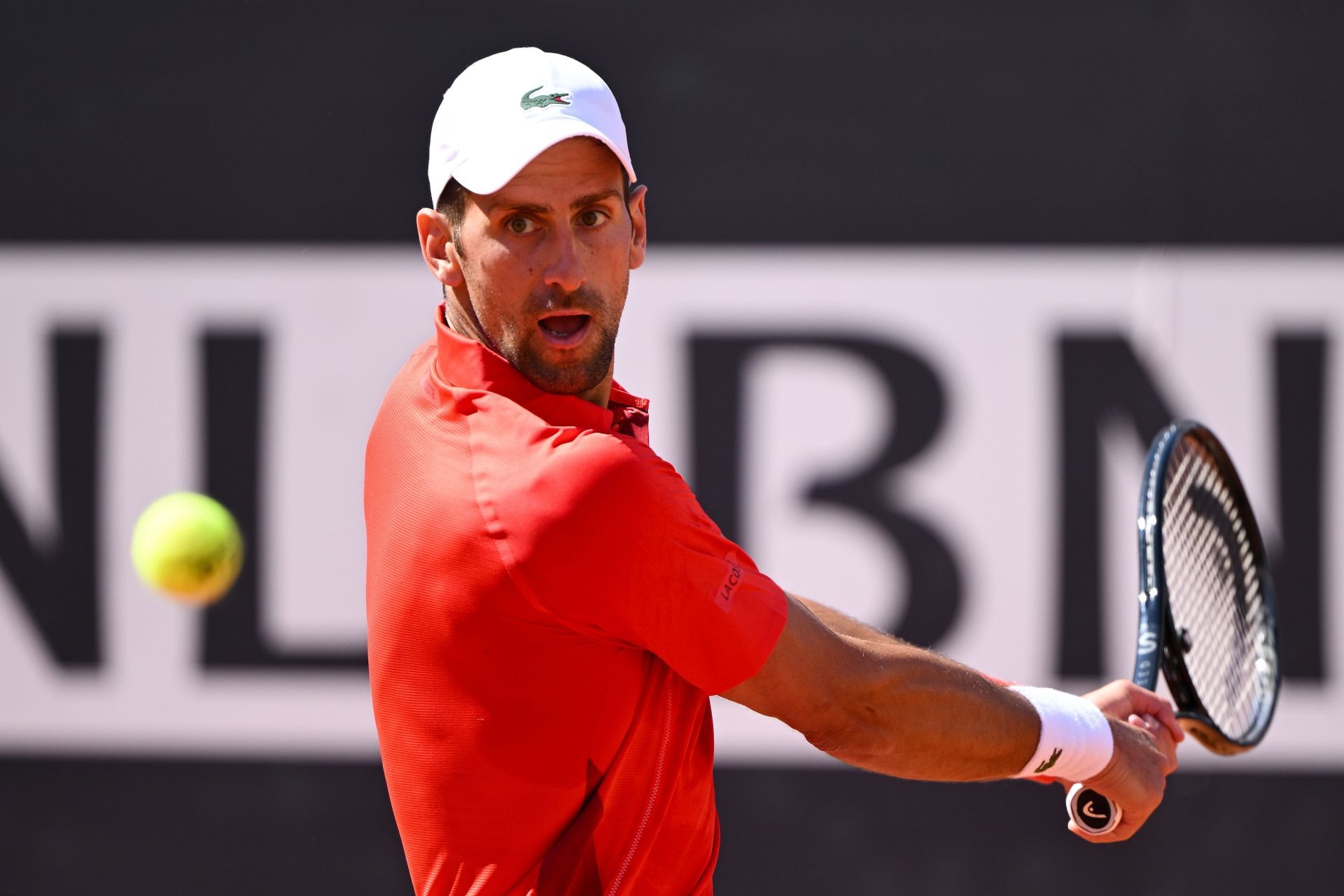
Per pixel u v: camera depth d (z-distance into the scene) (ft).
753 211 52.65
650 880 21.61
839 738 21.45
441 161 21.24
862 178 52.49
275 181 52.85
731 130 52.60
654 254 52.65
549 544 19.45
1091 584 52.13
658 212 52.70
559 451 19.70
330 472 52.85
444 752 21.29
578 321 20.94
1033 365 52.34
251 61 52.90
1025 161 52.34
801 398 52.65
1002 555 52.31
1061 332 52.37
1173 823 51.80
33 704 52.34
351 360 52.80
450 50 52.80
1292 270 51.96
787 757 52.08
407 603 21.34
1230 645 35.09
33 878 52.06
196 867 52.11
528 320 20.57
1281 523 51.93
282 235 52.85
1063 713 23.57
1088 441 52.29
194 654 52.54
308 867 52.16
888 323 52.54
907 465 52.42
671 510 19.51
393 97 52.90
